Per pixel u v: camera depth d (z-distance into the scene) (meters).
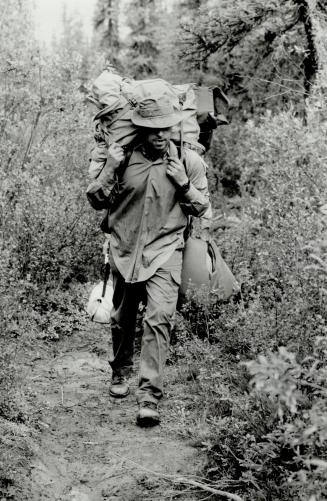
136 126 3.89
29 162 6.53
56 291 5.79
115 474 3.41
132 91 3.93
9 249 4.95
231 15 7.51
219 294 4.20
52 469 3.42
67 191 5.96
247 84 8.41
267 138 4.74
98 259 6.48
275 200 4.68
